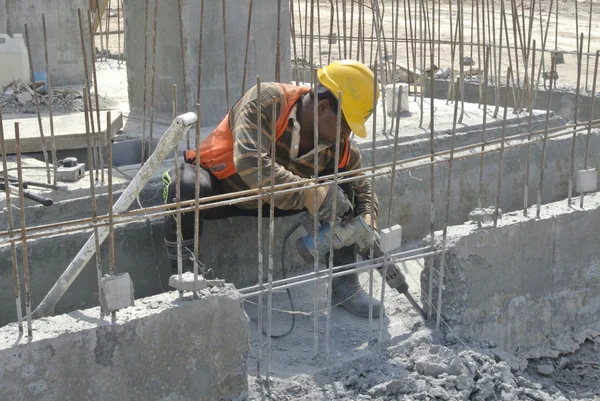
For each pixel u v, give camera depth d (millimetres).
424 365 3705
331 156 4125
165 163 4867
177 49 6102
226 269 4688
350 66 3951
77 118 5391
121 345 3027
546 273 4496
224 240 4629
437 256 4086
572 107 8922
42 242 4109
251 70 6387
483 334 4281
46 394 2908
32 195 4027
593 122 4516
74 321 3002
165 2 6035
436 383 3600
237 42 6234
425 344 3979
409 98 7078
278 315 4340
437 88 9398
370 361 3781
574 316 4719
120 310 3094
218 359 3295
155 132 5863
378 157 5289
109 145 2920
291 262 4934
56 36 8320
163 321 3104
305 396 3490
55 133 4957
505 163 5887
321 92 3934
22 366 2838
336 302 4438
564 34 16359
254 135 3852
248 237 4719
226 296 3266
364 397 3473
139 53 6352
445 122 5965
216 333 3264
